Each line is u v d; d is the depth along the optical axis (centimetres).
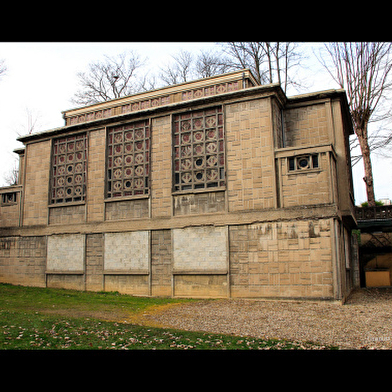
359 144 2639
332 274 1454
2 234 2230
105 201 1947
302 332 976
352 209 2003
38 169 2192
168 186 1811
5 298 1574
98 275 1912
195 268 1692
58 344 798
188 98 1991
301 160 1586
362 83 2528
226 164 1706
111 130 2023
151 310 1353
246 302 1506
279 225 1567
